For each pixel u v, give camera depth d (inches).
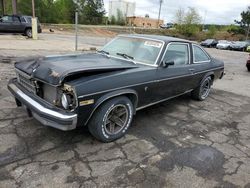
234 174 123.1
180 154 136.7
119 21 2701.8
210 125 181.6
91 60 154.7
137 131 159.6
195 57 212.1
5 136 138.9
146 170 120.0
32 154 124.7
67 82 118.6
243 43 1262.3
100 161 123.8
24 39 684.7
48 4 2034.9
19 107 178.7
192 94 235.3
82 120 124.9
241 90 307.9
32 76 129.1
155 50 169.5
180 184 112.3
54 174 111.4
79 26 1708.9
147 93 159.0
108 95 129.4
